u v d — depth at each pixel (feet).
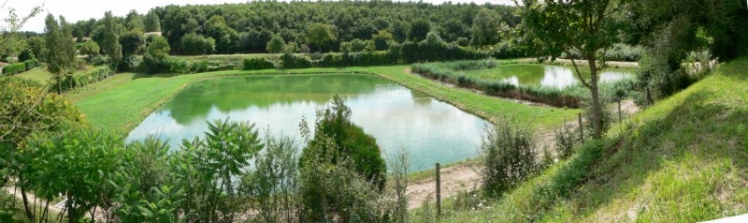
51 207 44.01
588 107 56.80
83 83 137.90
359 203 27.55
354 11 376.68
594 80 43.93
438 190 38.06
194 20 327.06
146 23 374.63
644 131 37.04
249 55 271.28
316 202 28.04
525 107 103.35
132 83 179.22
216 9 379.55
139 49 277.85
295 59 232.32
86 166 27.20
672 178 23.90
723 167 23.39
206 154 27.91
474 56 241.96
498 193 41.83
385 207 28.45
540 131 78.59
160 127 100.37
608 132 47.67
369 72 207.82
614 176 31.32
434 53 241.14
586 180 33.94
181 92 156.56
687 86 65.31
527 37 43.91
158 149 28.30
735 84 47.60
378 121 98.17
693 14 62.08
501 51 239.91
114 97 137.08
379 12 385.91
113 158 27.53
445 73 163.94
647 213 21.01
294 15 376.27
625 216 22.09
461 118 99.60
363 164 40.88
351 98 134.10
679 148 29.55
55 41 147.43
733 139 27.48
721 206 19.58
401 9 415.85
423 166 66.03
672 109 42.52
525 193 34.88
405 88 154.92
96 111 113.09
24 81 44.80
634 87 96.89
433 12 404.36
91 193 27.94
